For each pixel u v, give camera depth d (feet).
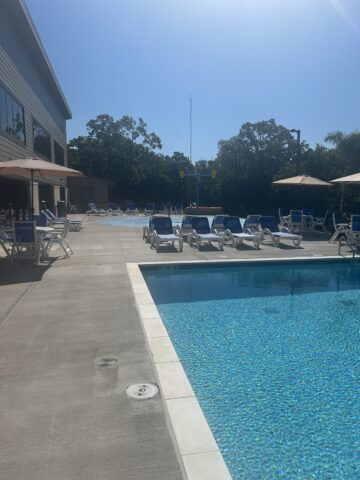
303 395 12.46
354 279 29.58
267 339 17.56
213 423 10.79
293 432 10.41
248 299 24.17
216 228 48.03
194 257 33.53
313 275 30.78
